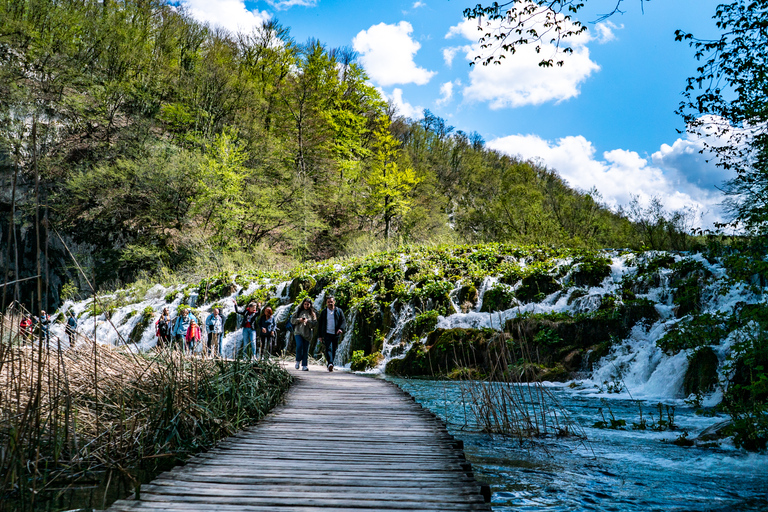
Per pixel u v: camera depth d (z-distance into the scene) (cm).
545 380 1355
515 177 4728
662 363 1217
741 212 743
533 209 3008
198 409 545
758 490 476
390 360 1728
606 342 1398
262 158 3972
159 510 306
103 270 3500
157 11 4600
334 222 4434
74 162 3691
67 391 437
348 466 425
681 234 2095
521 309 1748
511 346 1449
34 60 3769
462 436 721
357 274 2250
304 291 2250
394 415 698
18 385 419
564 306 1684
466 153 7388
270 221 3709
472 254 2194
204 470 404
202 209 3534
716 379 1039
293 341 2105
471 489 363
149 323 2488
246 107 4347
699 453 616
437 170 6700
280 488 359
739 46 752
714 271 1447
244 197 3647
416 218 4197
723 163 814
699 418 862
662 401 1068
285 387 932
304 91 4428
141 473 434
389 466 427
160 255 3519
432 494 351
